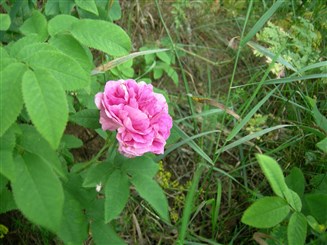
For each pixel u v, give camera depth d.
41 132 0.19
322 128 0.38
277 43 0.46
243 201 0.43
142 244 0.39
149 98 0.27
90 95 0.34
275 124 0.47
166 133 0.27
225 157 0.47
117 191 0.25
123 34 0.26
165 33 0.55
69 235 0.24
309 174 0.43
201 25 0.58
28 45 0.22
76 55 0.26
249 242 0.40
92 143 0.43
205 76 0.54
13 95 0.20
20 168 0.20
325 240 0.30
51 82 0.19
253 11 0.59
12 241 0.35
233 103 0.50
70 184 0.27
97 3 0.39
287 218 0.32
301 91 0.46
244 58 0.56
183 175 0.46
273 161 0.23
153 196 0.25
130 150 0.26
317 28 0.53
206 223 0.42
